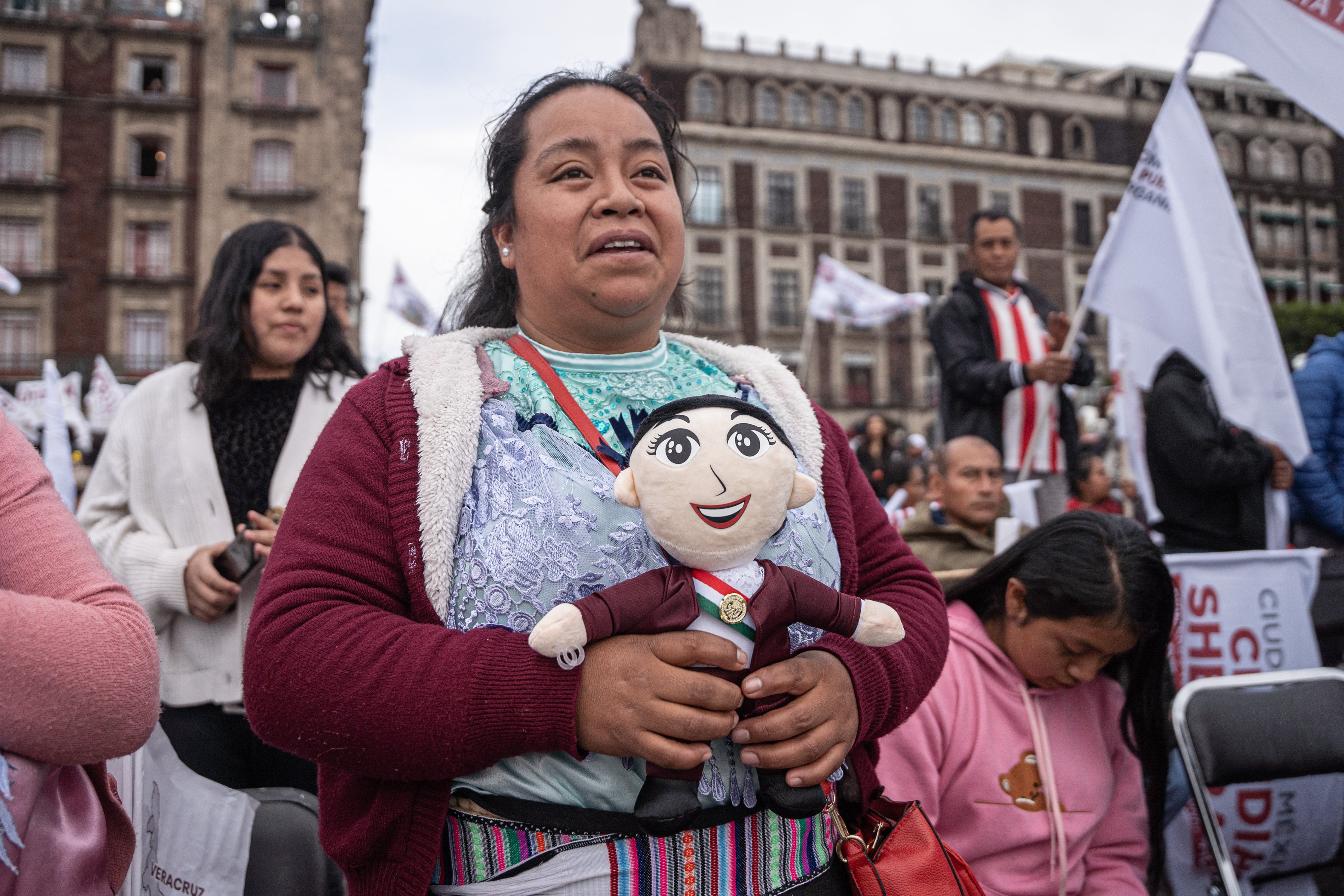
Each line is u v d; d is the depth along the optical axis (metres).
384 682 1.08
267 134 28.91
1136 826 2.29
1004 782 2.17
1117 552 2.10
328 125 29.11
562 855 1.18
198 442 2.52
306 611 1.15
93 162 28.62
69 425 8.34
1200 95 40.72
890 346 37.22
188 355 2.62
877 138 38.12
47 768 1.14
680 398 1.34
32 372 28.17
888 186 37.94
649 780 1.12
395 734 1.07
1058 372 3.78
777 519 1.11
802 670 1.12
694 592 1.10
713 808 1.21
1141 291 3.49
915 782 2.09
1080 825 2.18
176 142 28.77
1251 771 2.30
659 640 1.07
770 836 1.25
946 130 39.03
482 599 1.18
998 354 4.25
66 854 1.20
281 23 29.33
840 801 1.40
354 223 29.34
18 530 1.18
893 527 1.55
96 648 1.11
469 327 1.52
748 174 36.53
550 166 1.34
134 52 28.73
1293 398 3.24
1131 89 40.75
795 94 37.50
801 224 36.69
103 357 28.45
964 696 2.21
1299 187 40.72
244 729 2.44
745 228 36.31
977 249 4.38
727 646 1.07
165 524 2.49
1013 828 2.15
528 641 1.11
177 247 28.67
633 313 1.35
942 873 1.30
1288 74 3.01
